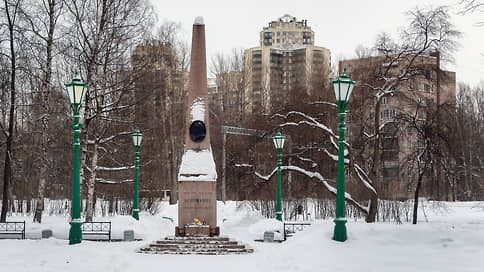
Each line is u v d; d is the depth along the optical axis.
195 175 24.39
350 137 40.06
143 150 44.91
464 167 56.34
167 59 43.12
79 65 33.00
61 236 27.80
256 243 25.12
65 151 44.53
